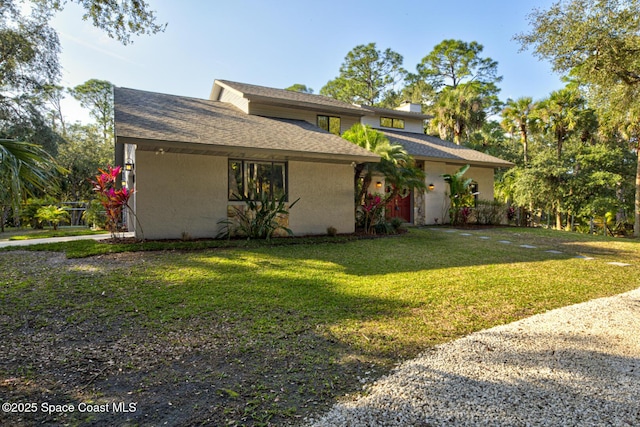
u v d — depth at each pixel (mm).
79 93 33656
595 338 3814
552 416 2400
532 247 10031
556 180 20578
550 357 3340
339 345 3516
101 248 7543
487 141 28984
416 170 12047
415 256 8234
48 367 2963
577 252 9484
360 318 4285
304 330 3871
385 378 2887
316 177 10953
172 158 8953
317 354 3305
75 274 5734
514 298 5238
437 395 2639
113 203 8609
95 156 26391
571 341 3725
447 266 7277
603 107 11609
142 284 5348
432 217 15727
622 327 4145
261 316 4254
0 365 2965
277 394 2621
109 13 7316
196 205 9250
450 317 4414
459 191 15406
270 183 10297
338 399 2572
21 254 7234
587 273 6961
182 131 8477
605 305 4992
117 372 2910
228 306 4551
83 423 2250
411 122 19625
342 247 9125
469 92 23859
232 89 13406
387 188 14133
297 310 4496
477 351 3447
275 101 12992
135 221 8680
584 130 21047
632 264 7957
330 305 4719
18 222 15578
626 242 11648
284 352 3324
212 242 8594
